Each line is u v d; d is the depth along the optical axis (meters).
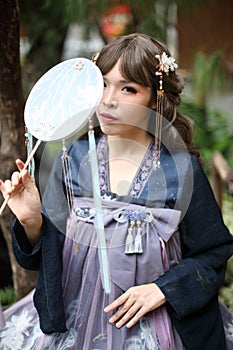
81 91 1.42
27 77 3.09
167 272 1.50
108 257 1.49
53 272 1.48
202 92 3.86
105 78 1.51
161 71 1.52
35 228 1.46
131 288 1.47
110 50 1.51
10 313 1.68
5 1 1.80
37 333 1.59
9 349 1.59
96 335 1.50
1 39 1.86
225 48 5.02
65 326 1.49
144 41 1.53
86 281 1.51
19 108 2.01
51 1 2.66
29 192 1.43
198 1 3.17
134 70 1.48
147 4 2.81
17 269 2.17
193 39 5.05
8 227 2.08
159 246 1.49
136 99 1.51
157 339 1.48
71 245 1.55
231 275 2.56
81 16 2.79
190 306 1.48
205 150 3.80
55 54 3.39
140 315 1.45
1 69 1.92
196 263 1.52
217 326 1.56
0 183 1.43
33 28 3.26
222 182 2.93
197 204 1.55
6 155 2.03
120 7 2.89
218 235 1.56
